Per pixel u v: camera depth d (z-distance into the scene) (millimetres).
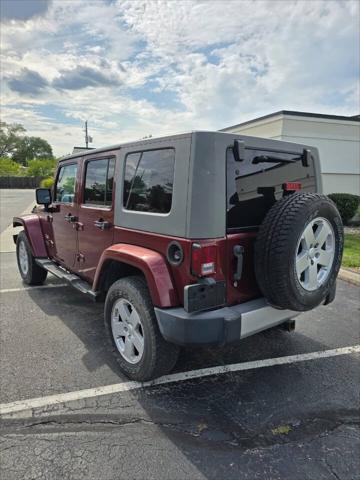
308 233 2436
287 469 1982
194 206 2281
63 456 2057
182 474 1942
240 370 3021
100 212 3314
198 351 3342
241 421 2383
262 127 10508
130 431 2271
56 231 4508
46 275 5375
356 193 11141
